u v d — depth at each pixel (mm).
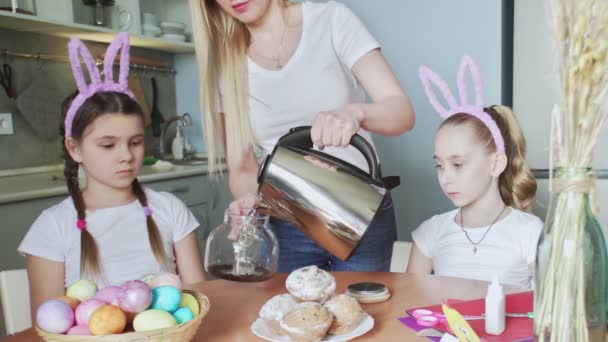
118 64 2973
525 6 2266
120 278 1371
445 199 2463
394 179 1062
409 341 808
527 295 971
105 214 1401
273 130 1351
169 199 1523
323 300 876
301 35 1284
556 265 675
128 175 1390
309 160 1045
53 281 1338
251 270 1015
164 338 704
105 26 2658
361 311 849
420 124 2467
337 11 1286
